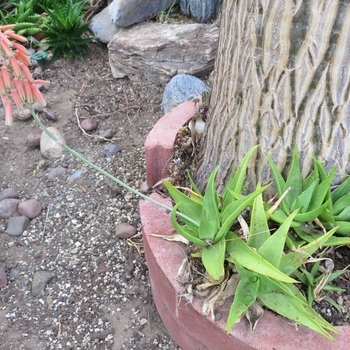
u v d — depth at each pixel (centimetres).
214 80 156
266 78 125
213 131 155
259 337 118
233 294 125
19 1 363
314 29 111
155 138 176
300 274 130
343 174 133
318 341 116
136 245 207
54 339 182
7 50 100
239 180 129
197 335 135
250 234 122
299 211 128
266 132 133
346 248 142
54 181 243
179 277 130
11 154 262
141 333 181
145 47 286
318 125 125
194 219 134
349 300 131
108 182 238
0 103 299
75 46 323
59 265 205
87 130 271
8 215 223
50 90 303
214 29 297
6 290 198
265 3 116
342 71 115
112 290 195
